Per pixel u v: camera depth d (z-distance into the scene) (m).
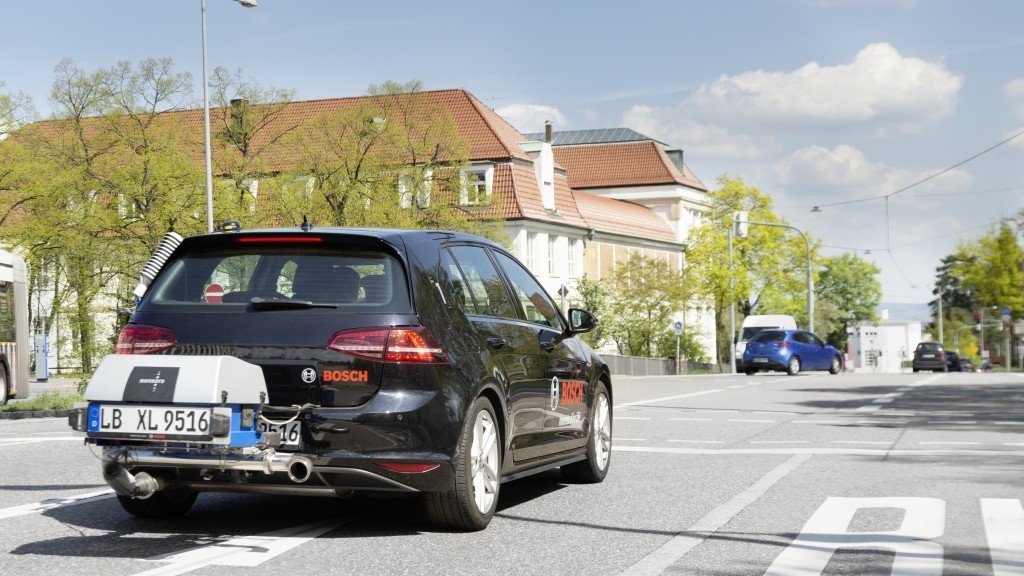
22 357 28.78
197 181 35.19
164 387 6.31
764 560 6.49
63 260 34.88
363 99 40.91
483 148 62.47
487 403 7.46
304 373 6.80
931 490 9.36
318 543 6.94
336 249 7.18
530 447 8.31
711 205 78.19
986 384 30.66
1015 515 8.06
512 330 8.20
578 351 9.58
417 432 6.81
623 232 76.62
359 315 6.89
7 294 27.83
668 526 7.66
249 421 6.49
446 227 40.62
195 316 7.02
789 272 81.69
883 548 6.84
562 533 7.37
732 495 9.14
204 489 6.94
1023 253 82.75
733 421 16.97
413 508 8.34
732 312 64.31
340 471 6.70
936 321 147.75
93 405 6.42
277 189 38.88
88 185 36.28
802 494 9.18
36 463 11.39
